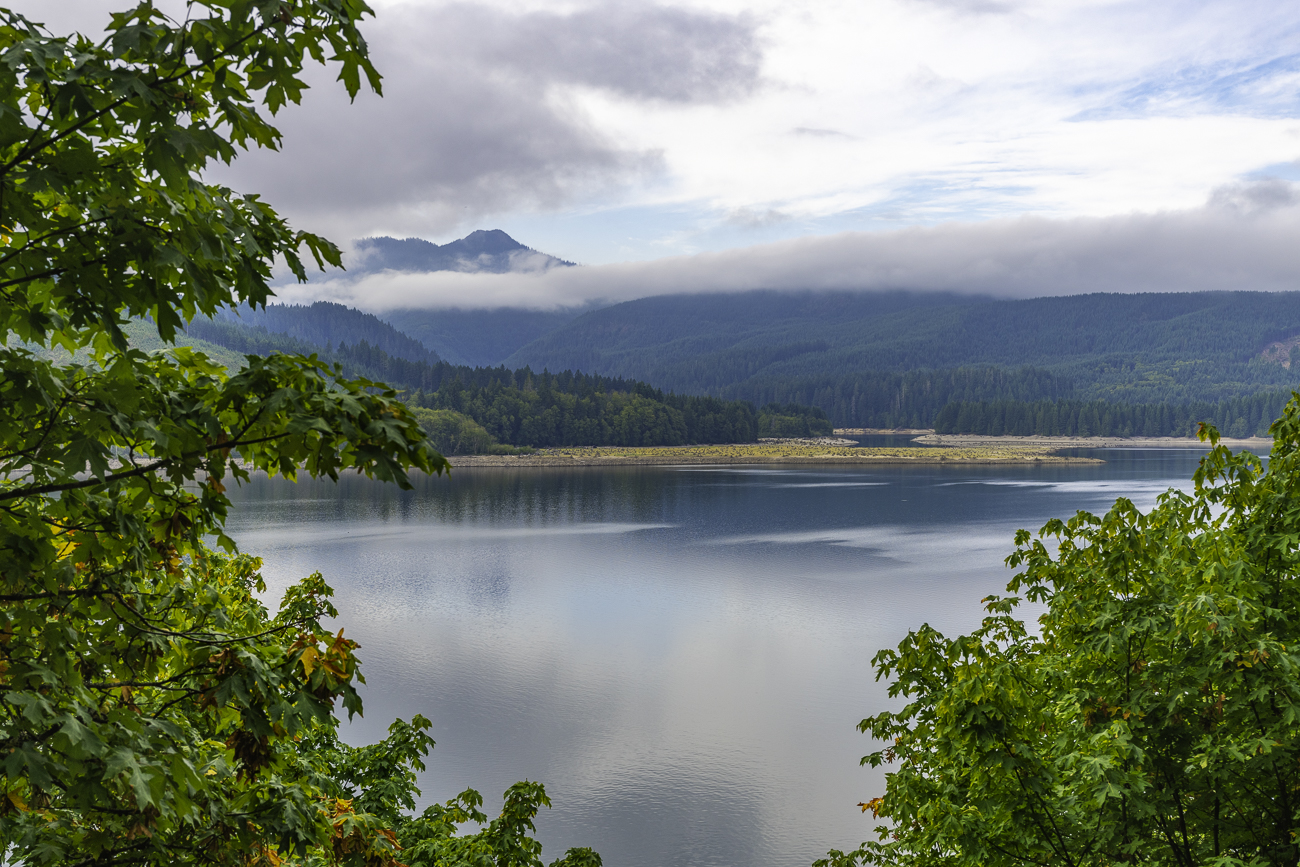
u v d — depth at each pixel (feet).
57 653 13.98
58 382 13.20
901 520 374.84
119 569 16.89
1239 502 32.83
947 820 29.07
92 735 13.10
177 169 12.36
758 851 100.94
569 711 144.05
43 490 13.56
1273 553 30.86
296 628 17.39
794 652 176.76
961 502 442.50
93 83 12.20
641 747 129.49
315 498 495.82
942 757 32.14
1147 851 27.27
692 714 142.72
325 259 16.07
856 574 251.19
